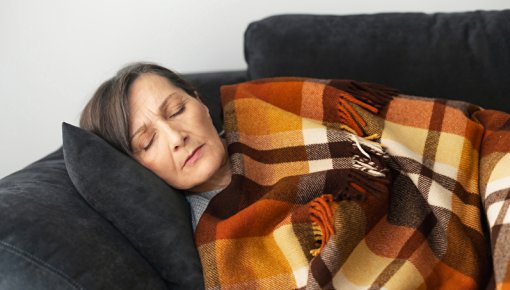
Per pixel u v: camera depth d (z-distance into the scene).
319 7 1.69
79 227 0.92
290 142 1.24
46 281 0.84
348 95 1.26
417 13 1.45
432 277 1.01
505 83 1.33
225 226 1.09
